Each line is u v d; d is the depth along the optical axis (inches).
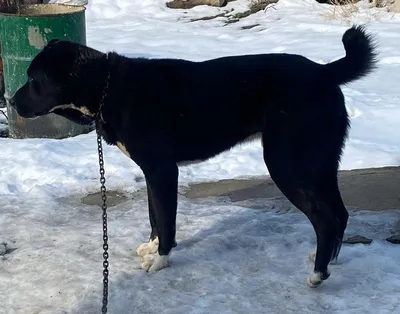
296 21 450.3
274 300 145.4
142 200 209.3
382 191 204.7
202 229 183.6
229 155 242.2
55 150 248.1
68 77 153.7
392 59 350.3
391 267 156.3
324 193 147.3
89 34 445.4
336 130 146.5
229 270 160.4
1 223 193.0
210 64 155.9
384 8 469.1
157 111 153.6
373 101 288.4
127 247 175.3
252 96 150.3
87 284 154.6
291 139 145.4
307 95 144.6
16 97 160.2
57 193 215.3
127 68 154.9
